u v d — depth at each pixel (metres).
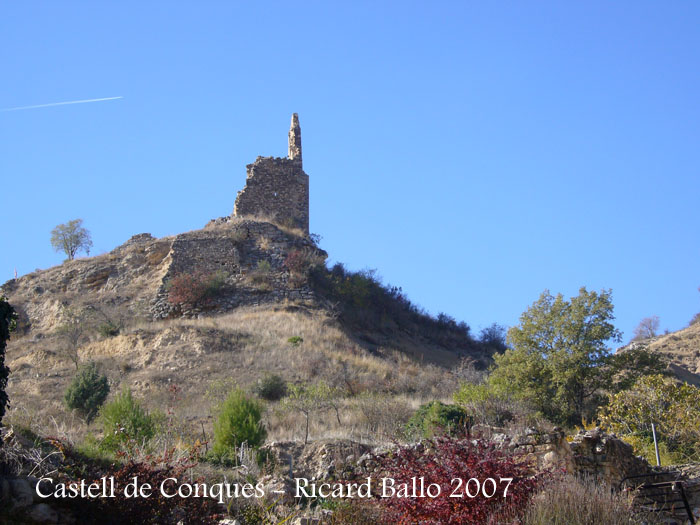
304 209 65.00
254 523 14.94
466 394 33.19
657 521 14.38
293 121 67.62
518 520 13.02
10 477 12.54
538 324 37.25
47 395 38.09
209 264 57.47
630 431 24.42
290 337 47.06
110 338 47.81
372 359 46.44
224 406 24.16
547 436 16.28
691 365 54.75
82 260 63.00
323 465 19.95
